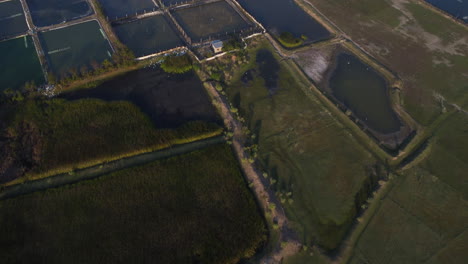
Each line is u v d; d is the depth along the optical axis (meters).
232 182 55.69
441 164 60.38
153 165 57.19
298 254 49.00
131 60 73.50
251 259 48.06
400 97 71.44
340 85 73.56
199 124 63.53
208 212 52.03
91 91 69.00
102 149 58.81
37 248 47.28
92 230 49.38
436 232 51.84
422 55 81.44
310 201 54.84
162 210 51.91
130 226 50.03
